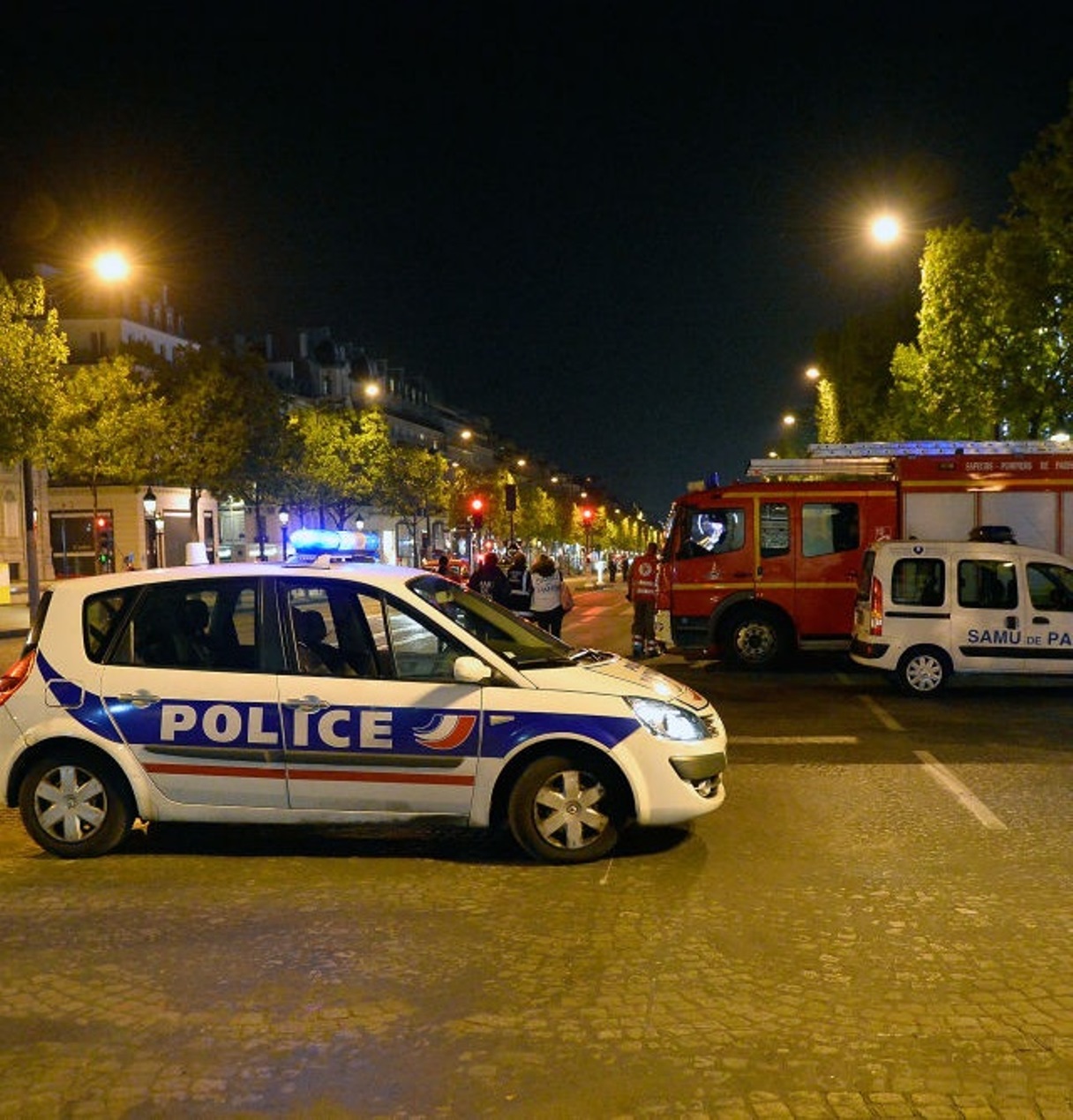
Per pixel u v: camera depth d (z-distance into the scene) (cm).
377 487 6350
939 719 1155
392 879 632
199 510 6378
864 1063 406
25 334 2756
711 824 743
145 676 679
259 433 4716
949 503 1602
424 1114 372
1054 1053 413
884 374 4219
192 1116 374
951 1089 387
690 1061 408
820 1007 454
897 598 1318
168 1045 425
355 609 685
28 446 2780
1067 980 481
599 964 501
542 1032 432
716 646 1650
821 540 1628
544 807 659
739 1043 422
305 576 691
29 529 2780
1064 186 1892
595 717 651
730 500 1638
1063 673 1292
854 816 760
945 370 2614
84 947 530
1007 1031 432
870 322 4303
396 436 9406
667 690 683
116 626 692
